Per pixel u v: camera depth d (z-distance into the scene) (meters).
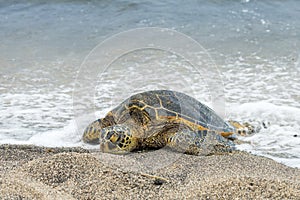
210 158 8.47
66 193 6.70
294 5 22.91
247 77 14.68
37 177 7.22
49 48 18.02
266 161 8.47
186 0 23.44
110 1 23.17
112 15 21.92
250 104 12.26
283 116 11.69
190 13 22.00
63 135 10.20
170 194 6.78
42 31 20.14
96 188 6.93
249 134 10.68
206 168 7.93
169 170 7.79
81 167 7.56
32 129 10.66
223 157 8.55
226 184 6.76
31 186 6.68
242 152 9.30
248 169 7.89
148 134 8.64
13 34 19.75
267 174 7.60
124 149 8.43
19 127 10.79
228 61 16.34
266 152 9.69
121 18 21.56
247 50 17.58
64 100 12.76
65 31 20.12
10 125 10.91
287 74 15.01
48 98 12.91
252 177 7.05
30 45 18.36
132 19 21.42
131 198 6.69
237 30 19.92
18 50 17.73
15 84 14.08
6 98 12.88
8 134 10.34
